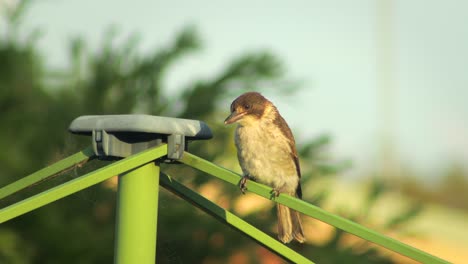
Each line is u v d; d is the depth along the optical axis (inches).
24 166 413.4
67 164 236.1
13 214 210.2
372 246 439.2
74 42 466.0
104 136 222.7
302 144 469.7
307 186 460.4
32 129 432.5
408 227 476.1
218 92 462.0
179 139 223.0
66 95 449.7
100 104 452.1
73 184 212.5
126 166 216.2
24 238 398.6
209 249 423.2
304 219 454.9
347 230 208.8
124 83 460.1
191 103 459.2
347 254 427.2
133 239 224.1
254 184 224.7
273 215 438.0
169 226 414.9
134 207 224.4
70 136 436.1
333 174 464.1
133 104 456.4
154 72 460.8
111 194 402.9
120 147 225.6
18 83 443.5
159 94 461.7
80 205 403.5
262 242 234.5
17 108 440.5
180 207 417.4
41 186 363.3
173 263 411.8
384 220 471.2
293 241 434.3
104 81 454.9
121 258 225.0
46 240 394.9
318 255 429.4
